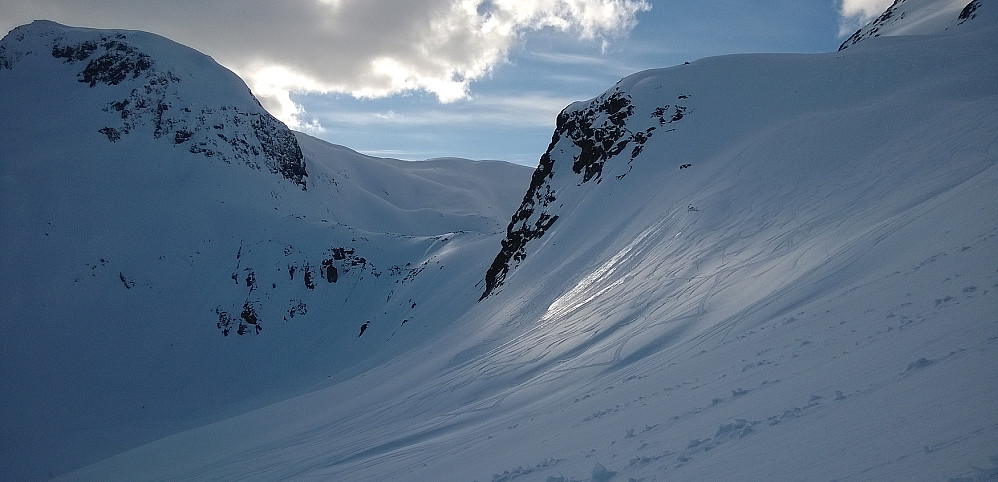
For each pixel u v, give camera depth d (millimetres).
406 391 33000
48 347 83438
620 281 31875
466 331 44719
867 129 31875
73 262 97688
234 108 143250
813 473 4859
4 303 88750
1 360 80125
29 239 100812
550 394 19234
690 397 9914
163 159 126375
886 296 10898
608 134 54219
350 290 89062
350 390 42688
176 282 95938
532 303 40750
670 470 6344
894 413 5500
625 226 41188
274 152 141750
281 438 31578
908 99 34688
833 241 20094
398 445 19547
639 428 9070
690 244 29938
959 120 27688
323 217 133750
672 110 51156
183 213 110500
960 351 6508
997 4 57625
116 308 91312
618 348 21312
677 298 24000
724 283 22594
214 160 128500
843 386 7055
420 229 161375
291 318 87125
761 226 27141
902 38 51562
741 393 8742
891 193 22719
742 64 52969
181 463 33719
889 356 7488
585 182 53375
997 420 4473
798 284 16750
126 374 80938
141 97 138125
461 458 12930
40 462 59938
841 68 46156
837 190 26547
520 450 11141
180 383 79500
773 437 6145
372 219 156625
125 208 111438
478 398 24438
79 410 73500
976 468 3871
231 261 98125
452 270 74875
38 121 134625
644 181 46000
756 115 45531
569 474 7832
